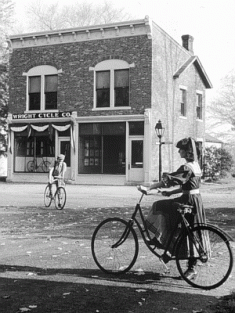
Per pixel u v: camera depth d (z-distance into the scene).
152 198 18.34
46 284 5.82
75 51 28.52
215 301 5.17
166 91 28.09
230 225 11.09
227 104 43.97
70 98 28.66
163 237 6.14
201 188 24.64
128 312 4.77
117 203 16.42
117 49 27.34
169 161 28.23
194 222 6.13
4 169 38.94
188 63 29.75
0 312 4.73
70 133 28.36
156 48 26.94
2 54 36.59
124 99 27.36
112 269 6.40
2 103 35.91
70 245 8.53
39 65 29.59
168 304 5.04
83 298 5.24
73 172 28.33
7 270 6.57
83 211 13.97
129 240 6.62
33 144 29.75
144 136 26.39
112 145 27.53
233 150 43.72
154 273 6.40
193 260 5.93
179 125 29.53
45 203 15.19
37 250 8.06
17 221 11.90
